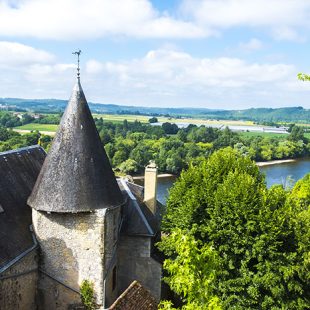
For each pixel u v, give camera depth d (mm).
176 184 27688
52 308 21688
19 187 22844
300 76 17188
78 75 21703
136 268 25750
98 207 20609
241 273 22781
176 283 12367
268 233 22844
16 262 19234
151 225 26328
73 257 21047
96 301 21172
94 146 21406
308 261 22969
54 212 20359
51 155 21062
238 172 26375
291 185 62562
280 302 22391
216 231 23891
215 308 11891
